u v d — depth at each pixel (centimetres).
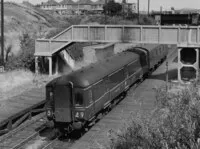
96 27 3328
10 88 2783
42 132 1898
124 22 7312
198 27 3092
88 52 4544
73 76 1772
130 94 2755
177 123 739
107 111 2205
